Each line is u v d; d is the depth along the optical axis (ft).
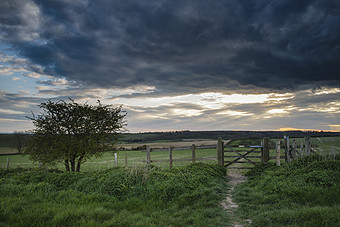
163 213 21.58
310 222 16.11
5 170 44.01
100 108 51.83
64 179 33.94
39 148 46.60
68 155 46.24
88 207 22.35
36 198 25.71
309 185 24.07
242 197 26.25
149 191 26.32
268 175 33.94
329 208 17.89
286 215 18.01
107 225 17.78
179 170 37.88
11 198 25.36
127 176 30.66
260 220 18.31
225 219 19.79
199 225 18.12
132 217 20.01
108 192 27.45
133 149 185.37
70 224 18.35
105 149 51.65
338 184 22.89
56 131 48.32
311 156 34.68
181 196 25.29
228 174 47.67
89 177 33.30
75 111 50.14
